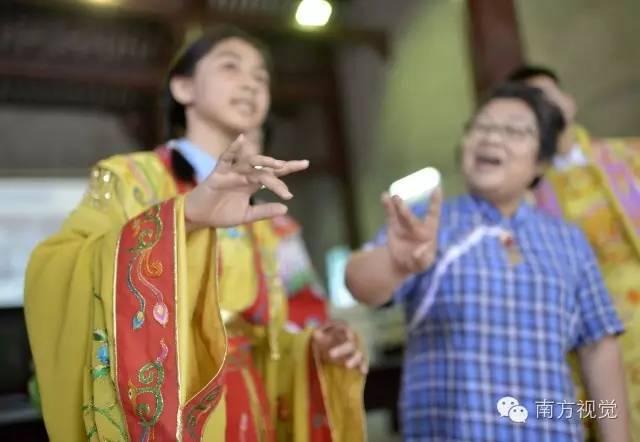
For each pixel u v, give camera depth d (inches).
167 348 33.0
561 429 43.0
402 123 253.3
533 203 64.5
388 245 42.3
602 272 62.9
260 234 49.6
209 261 36.4
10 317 85.0
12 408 74.9
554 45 152.0
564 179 67.2
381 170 268.7
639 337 58.4
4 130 265.4
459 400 43.9
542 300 45.8
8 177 255.6
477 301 45.4
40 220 252.8
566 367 45.3
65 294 37.5
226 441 39.5
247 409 41.6
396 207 40.3
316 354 46.7
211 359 36.0
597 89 141.8
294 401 47.2
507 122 50.9
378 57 267.7
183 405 32.5
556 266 47.8
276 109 305.4
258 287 44.7
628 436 47.8
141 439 32.4
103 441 33.5
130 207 41.4
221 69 47.3
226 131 47.7
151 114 267.3
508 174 50.2
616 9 136.6
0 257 240.1
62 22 237.0
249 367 44.6
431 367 46.0
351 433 45.6
